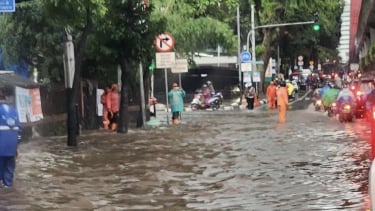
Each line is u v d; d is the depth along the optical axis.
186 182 15.62
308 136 27.12
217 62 92.62
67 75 27.30
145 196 13.88
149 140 26.16
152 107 44.41
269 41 73.69
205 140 26.00
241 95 66.50
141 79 34.31
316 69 136.62
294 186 14.84
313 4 68.19
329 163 18.47
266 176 16.34
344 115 36.00
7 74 27.09
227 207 12.60
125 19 28.23
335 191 14.09
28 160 19.84
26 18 33.47
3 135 14.66
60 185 15.31
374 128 8.57
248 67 62.31
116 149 22.77
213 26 47.00
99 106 35.59
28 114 26.91
